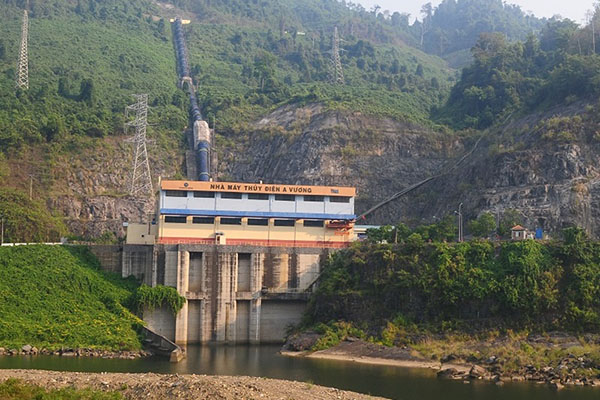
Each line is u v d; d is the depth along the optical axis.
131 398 80.81
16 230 170.50
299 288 153.25
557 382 106.00
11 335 127.94
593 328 125.44
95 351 127.81
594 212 173.88
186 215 155.62
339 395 89.06
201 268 151.25
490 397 97.19
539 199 181.38
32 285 140.50
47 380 90.00
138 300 144.25
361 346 130.75
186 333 147.25
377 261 144.12
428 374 113.12
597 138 188.88
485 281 133.00
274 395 82.62
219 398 78.44
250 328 150.25
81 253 154.25
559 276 132.25
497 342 125.75
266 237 158.75
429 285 135.62
